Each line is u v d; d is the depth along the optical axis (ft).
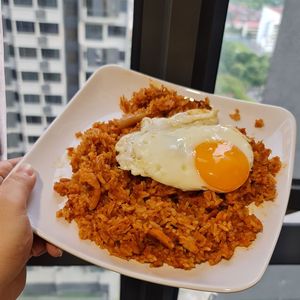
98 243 0.69
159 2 0.89
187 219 0.70
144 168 0.73
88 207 0.71
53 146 0.81
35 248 0.79
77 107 0.86
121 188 0.72
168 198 0.74
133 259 0.67
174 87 0.89
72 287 1.37
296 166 1.21
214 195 0.72
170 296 1.28
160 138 0.75
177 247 0.68
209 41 0.93
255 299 1.42
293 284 1.40
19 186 0.70
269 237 0.71
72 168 0.78
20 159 0.85
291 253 1.21
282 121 0.85
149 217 0.69
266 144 0.83
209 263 0.68
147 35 0.93
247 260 0.68
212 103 0.87
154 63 0.97
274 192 0.76
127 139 0.77
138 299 1.29
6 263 0.66
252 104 0.86
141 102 0.87
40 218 0.71
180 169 0.72
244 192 0.74
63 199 0.74
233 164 0.72
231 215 0.72
